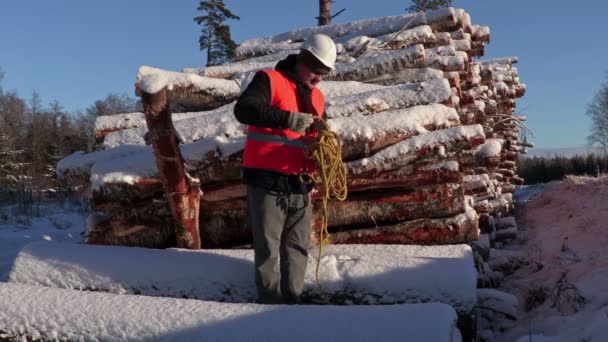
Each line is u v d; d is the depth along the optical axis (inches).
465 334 128.0
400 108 180.4
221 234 174.9
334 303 137.1
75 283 149.1
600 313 144.9
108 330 114.2
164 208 172.4
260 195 134.5
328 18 514.9
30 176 931.3
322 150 132.9
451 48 246.1
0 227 501.7
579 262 216.8
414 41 260.1
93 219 184.5
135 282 146.9
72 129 2006.6
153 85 146.3
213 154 167.9
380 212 165.3
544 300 180.7
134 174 170.2
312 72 136.3
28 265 154.1
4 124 1942.7
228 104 204.1
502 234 329.4
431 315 103.8
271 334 105.9
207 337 107.9
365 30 294.8
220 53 1434.5
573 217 328.5
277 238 135.0
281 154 134.4
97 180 172.1
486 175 252.1
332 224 168.2
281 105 134.1
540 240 286.0
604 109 2224.4
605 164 1087.6
